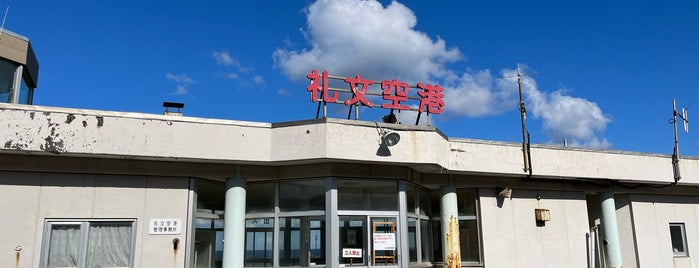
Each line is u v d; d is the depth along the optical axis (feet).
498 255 46.16
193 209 37.88
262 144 37.55
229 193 39.04
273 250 39.24
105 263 35.32
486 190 47.29
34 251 33.76
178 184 37.83
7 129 32.35
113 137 34.45
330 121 37.09
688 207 55.77
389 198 40.55
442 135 41.34
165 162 37.45
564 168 46.85
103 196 35.88
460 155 43.11
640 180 49.55
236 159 36.68
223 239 39.09
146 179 37.14
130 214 36.24
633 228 52.47
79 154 33.91
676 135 52.11
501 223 47.03
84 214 35.22
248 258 39.52
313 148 36.68
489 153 44.42
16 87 42.52
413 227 42.80
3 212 33.55
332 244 37.55
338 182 39.24
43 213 34.40
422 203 45.57
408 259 40.06
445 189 45.75
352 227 38.93
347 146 37.01
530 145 46.09
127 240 36.14
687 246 54.44
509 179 48.03
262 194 40.83
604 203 51.60
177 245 36.86
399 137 38.58
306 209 39.29
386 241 39.50
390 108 40.40
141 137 35.01
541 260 47.67
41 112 33.32
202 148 36.09
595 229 51.57
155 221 36.70
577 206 50.49
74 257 34.76
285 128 37.68
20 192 34.17
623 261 52.49
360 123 37.81
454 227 44.98
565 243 49.01
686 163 52.16
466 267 45.88
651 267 52.06
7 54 42.06
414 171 42.91
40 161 34.78
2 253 33.04
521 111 46.93
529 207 48.52
